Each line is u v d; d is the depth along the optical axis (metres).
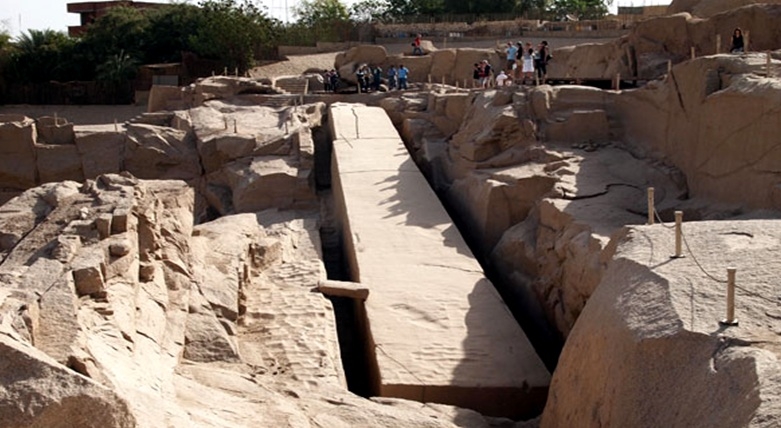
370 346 12.40
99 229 9.52
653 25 22.45
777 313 7.12
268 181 20.81
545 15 45.28
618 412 7.30
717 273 7.95
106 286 8.73
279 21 42.12
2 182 23.22
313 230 18.36
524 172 16.39
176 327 9.76
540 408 11.30
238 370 9.83
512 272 15.18
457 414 10.11
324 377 10.30
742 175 12.70
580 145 17.19
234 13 38.41
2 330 6.09
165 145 23.09
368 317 12.79
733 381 6.23
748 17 19.88
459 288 13.66
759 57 14.12
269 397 8.53
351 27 42.38
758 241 8.70
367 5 48.22
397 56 31.55
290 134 22.84
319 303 12.77
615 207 14.13
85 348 6.88
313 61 38.97
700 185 14.05
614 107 17.86
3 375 5.35
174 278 10.77
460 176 18.89
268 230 18.33
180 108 28.33
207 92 27.62
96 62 39.88
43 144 23.38
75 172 23.12
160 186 13.19
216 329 10.45
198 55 39.00
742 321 7.03
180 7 41.03
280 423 7.67
